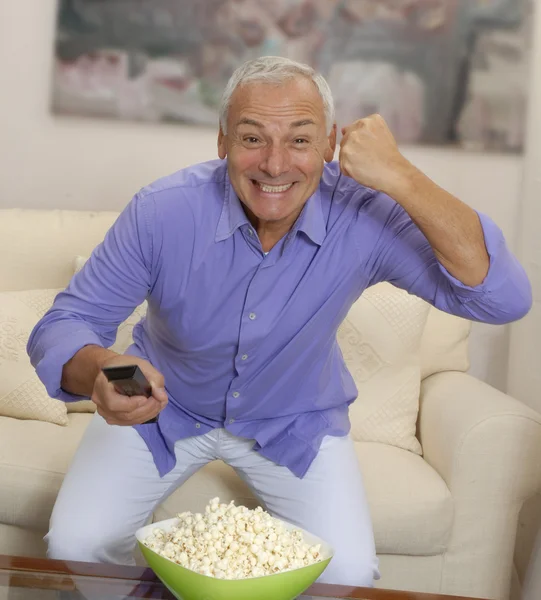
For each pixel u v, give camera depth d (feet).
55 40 9.09
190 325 5.68
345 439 6.26
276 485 6.10
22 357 7.29
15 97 9.20
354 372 7.60
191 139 9.21
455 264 5.25
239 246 5.48
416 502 6.53
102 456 5.94
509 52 9.09
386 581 6.68
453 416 7.05
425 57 9.12
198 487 6.55
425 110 9.16
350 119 9.19
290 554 4.53
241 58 9.11
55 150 9.26
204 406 6.05
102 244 5.66
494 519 6.75
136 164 9.25
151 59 9.11
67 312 5.55
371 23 9.09
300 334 5.67
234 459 6.23
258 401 5.98
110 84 9.16
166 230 5.50
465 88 9.13
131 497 5.90
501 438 6.71
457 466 6.71
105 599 4.52
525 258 8.94
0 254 8.11
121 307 5.68
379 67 9.12
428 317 8.30
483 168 9.21
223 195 5.55
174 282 5.59
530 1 9.04
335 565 5.63
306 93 5.14
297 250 5.54
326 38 9.10
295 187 5.24
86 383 5.00
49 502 6.39
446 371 8.21
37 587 4.58
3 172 9.30
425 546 6.58
